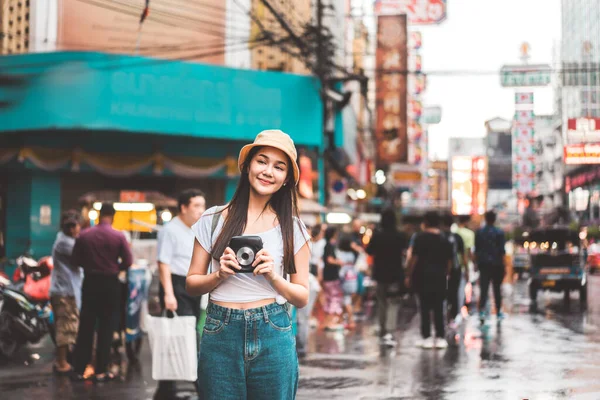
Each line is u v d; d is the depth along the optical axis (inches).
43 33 690.2
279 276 131.6
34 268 405.1
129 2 690.2
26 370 336.5
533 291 757.3
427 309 410.0
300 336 440.5
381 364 353.1
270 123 744.3
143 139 714.8
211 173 743.1
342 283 529.3
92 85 655.8
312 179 869.2
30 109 655.1
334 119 885.8
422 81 1653.5
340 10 1173.1
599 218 3080.7
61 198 693.9
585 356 378.6
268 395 134.4
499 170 3993.6
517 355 382.3
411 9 1116.5
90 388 292.8
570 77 3988.7
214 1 747.4
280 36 737.0
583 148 1744.6
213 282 131.7
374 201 1460.4
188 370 259.4
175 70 693.9
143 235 619.2
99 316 309.6
